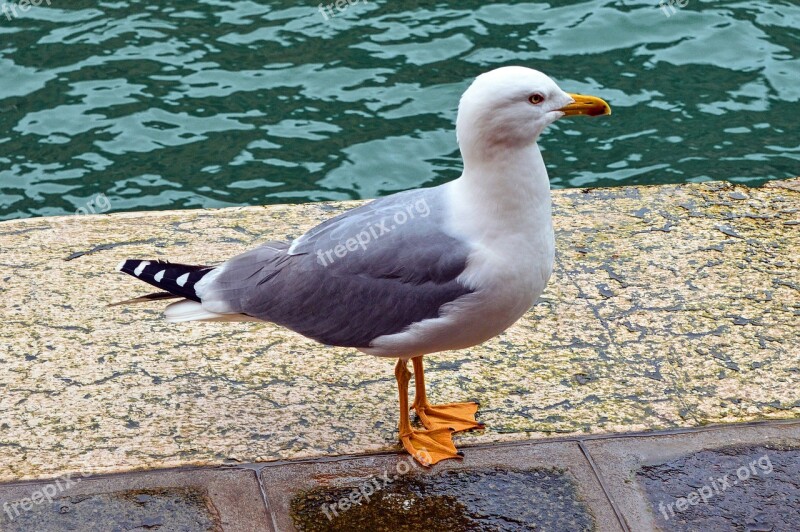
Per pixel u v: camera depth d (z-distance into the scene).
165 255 2.46
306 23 3.92
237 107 3.48
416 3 4.03
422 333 2.07
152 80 3.60
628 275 2.42
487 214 2.04
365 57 3.71
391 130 3.38
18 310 2.34
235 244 2.49
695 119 3.39
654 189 2.64
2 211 3.01
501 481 2.08
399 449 2.13
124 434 2.14
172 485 2.07
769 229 2.52
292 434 2.15
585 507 2.04
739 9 3.92
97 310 2.35
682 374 2.23
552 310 2.35
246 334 2.31
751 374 2.23
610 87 3.53
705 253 2.46
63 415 2.16
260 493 2.06
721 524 2.02
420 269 2.06
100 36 3.84
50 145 3.29
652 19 3.86
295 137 3.34
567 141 3.34
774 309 2.34
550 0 4.00
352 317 2.09
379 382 2.23
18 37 3.82
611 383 2.22
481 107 2.01
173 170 3.20
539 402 2.19
